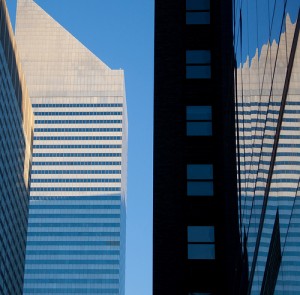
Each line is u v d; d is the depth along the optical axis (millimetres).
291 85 22453
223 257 51969
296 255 21719
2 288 135000
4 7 136500
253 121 32531
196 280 51406
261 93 29766
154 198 54719
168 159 56062
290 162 22672
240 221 38438
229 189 46188
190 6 62438
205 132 56969
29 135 172875
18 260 157000
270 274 27062
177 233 53188
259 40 30297
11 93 145625
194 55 60156
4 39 136875
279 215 24734
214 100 58156
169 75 59594
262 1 29281
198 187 54844
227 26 50594
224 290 50812
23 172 163250
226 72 50906
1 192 133625
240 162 38375
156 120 57812
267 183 27812
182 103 58250
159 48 60875
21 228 160875
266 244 28203
